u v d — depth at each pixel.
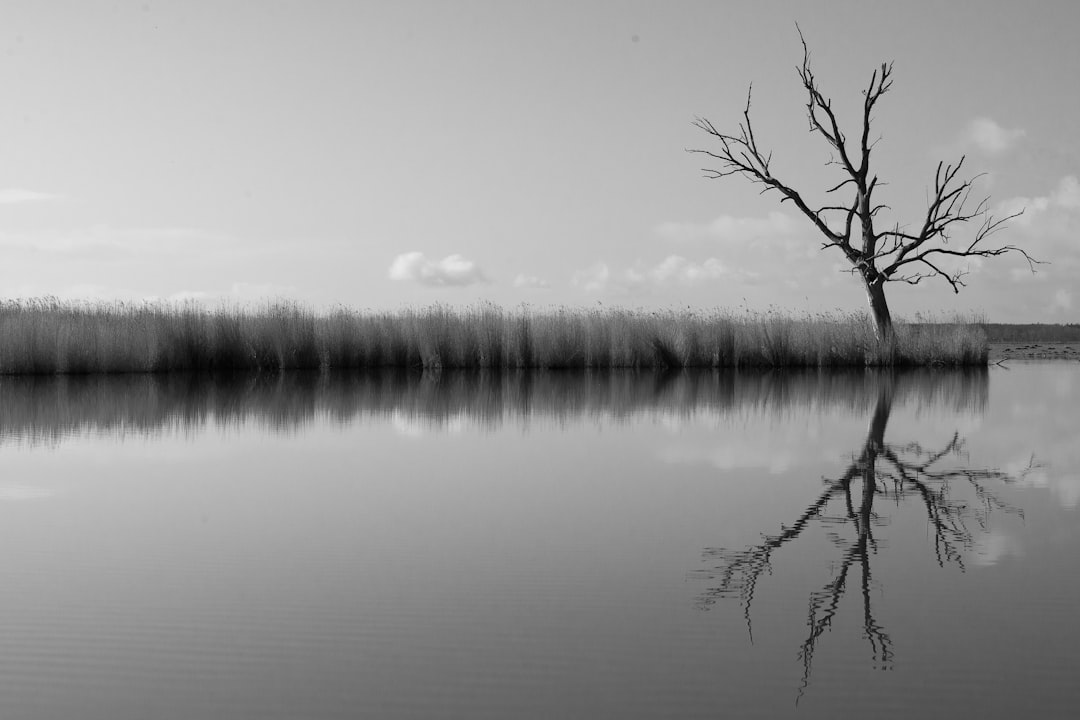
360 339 28.55
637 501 7.97
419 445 11.62
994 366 33.81
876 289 30.92
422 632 4.67
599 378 25.55
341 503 7.96
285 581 5.58
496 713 3.77
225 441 12.05
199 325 26.77
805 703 3.83
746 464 10.02
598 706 3.82
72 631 4.73
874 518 7.24
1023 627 4.68
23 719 3.76
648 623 4.78
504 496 8.25
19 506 7.89
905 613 4.90
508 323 29.28
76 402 17.34
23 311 25.58
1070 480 8.98
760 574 5.66
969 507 7.65
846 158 29.72
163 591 5.40
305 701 3.89
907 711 3.76
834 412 15.60
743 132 30.44
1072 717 3.70
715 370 29.59
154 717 3.77
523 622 4.81
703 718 3.71
